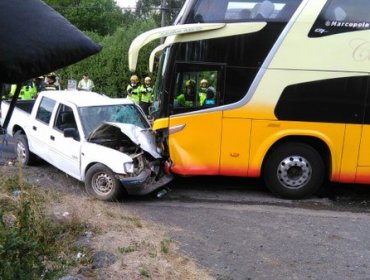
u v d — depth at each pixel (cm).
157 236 600
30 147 961
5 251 318
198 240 606
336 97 801
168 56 824
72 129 828
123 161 754
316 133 808
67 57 219
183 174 830
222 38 805
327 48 794
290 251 582
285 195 845
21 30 210
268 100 807
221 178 981
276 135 813
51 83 1496
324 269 531
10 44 205
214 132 820
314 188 842
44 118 927
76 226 578
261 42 801
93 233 569
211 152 825
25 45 207
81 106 858
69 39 218
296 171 838
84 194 793
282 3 798
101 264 482
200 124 820
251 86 806
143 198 821
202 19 809
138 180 761
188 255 550
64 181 884
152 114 909
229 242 605
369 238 641
